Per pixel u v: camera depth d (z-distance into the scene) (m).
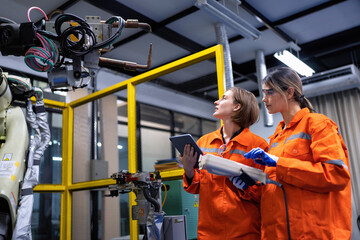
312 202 1.14
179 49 5.28
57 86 1.61
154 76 2.82
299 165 1.14
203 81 2.99
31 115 1.93
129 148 2.80
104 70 5.09
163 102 5.16
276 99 1.33
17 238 1.70
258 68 5.52
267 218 1.24
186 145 1.43
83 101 3.39
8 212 1.71
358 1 4.32
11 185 1.70
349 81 5.66
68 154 3.42
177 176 2.51
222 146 1.55
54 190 3.27
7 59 4.24
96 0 3.80
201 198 1.50
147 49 5.21
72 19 1.44
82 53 1.48
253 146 1.48
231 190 1.43
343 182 1.08
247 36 4.21
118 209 4.50
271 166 1.24
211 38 5.11
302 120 1.27
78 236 3.60
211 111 2.89
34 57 1.46
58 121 5.12
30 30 1.41
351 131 6.26
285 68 1.37
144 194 1.88
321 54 5.78
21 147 1.83
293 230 1.15
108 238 4.27
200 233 1.46
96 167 3.62
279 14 4.55
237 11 4.10
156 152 7.36
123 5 4.10
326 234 1.10
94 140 4.13
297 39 5.30
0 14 4.05
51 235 5.09
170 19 4.45
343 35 5.14
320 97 6.66
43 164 4.89
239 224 1.37
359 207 5.88
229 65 4.38
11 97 1.93
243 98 1.55
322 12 4.55
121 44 4.93
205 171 1.52
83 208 3.72
